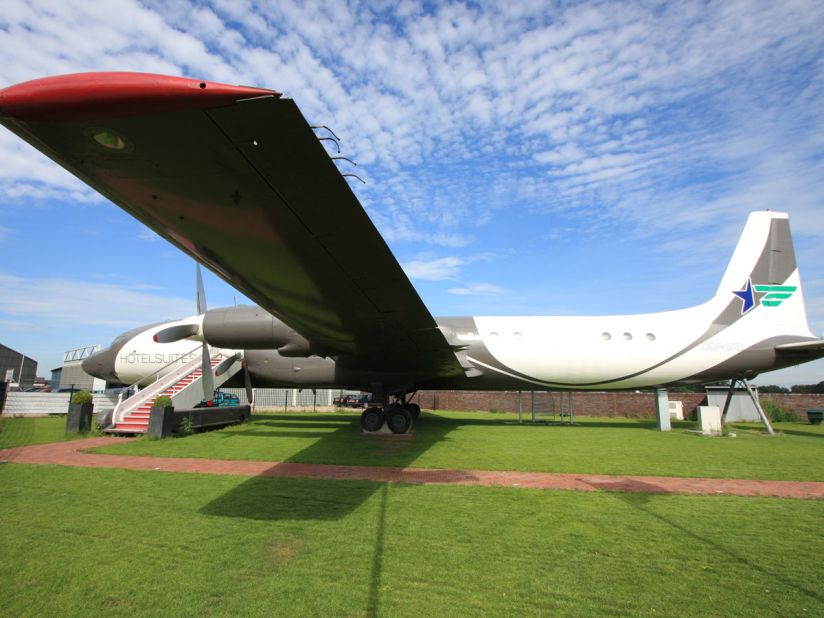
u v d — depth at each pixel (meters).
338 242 5.10
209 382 14.48
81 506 5.96
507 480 7.59
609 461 9.28
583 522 5.42
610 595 3.64
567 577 3.96
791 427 19.47
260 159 3.50
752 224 16.39
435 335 9.61
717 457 9.91
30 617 3.28
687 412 25.92
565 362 15.53
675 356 15.40
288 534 4.95
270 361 16.12
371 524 5.29
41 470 8.18
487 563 4.24
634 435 14.09
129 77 2.78
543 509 5.93
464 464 8.85
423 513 5.71
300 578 3.91
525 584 3.82
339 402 34.66
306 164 3.57
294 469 8.34
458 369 12.83
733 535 5.03
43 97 2.80
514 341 15.66
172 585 3.77
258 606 3.43
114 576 3.94
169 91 2.78
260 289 6.68
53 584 3.79
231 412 16.23
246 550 4.51
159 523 5.29
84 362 19.50
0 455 9.79
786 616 3.34
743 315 15.88
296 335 12.80
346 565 4.18
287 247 5.19
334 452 10.09
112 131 3.13
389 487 7.01
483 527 5.22
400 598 3.57
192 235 4.90
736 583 3.87
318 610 3.38
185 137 3.22
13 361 60.34
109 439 12.45
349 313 8.05
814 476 8.09
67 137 3.21
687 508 6.04
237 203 4.23
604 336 15.61
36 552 4.46
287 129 3.14
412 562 4.25
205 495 6.49
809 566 4.22
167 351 18.36
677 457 9.85
